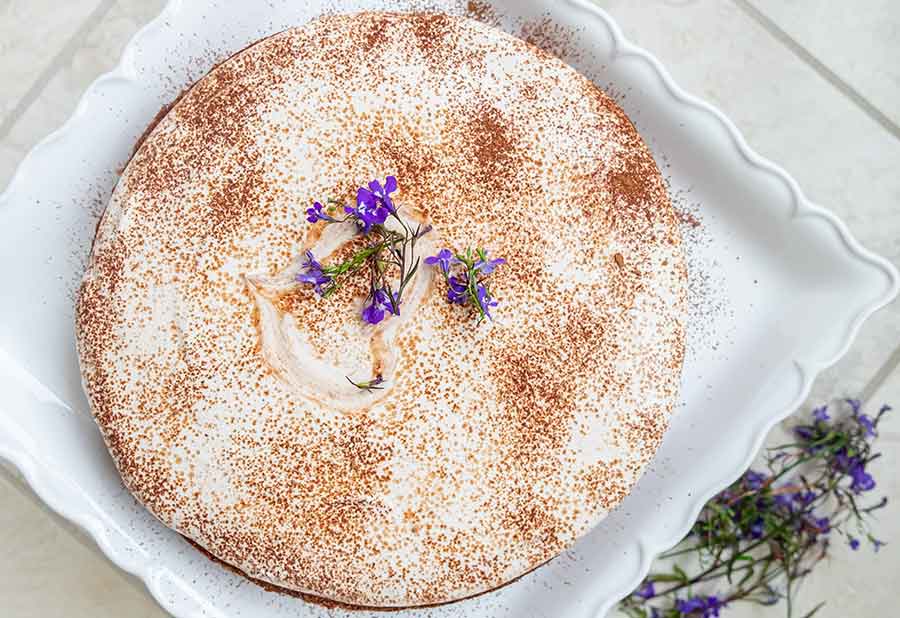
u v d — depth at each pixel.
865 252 0.53
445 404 0.48
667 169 0.54
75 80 0.58
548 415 0.48
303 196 0.48
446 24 0.50
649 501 0.53
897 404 0.59
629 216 0.49
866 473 0.58
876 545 0.59
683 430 0.54
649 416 0.49
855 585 0.60
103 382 0.48
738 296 0.55
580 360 0.48
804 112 0.59
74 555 0.58
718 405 0.54
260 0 0.54
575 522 0.48
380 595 0.48
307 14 0.54
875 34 0.60
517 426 0.48
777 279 0.55
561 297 0.48
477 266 0.47
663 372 0.49
